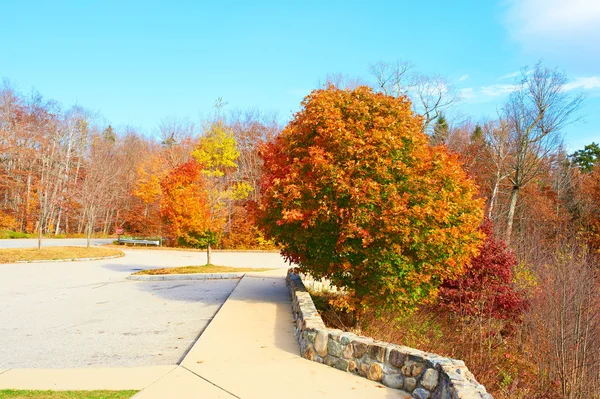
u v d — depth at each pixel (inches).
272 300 390.3
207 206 673.0
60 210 1558.8
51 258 808.3
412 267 281.6
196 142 1429.6
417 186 283.7
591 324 410.6
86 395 166.2
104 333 282.4
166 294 444.5
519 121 1017.5
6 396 163.9
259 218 339.0
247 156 1441.9
